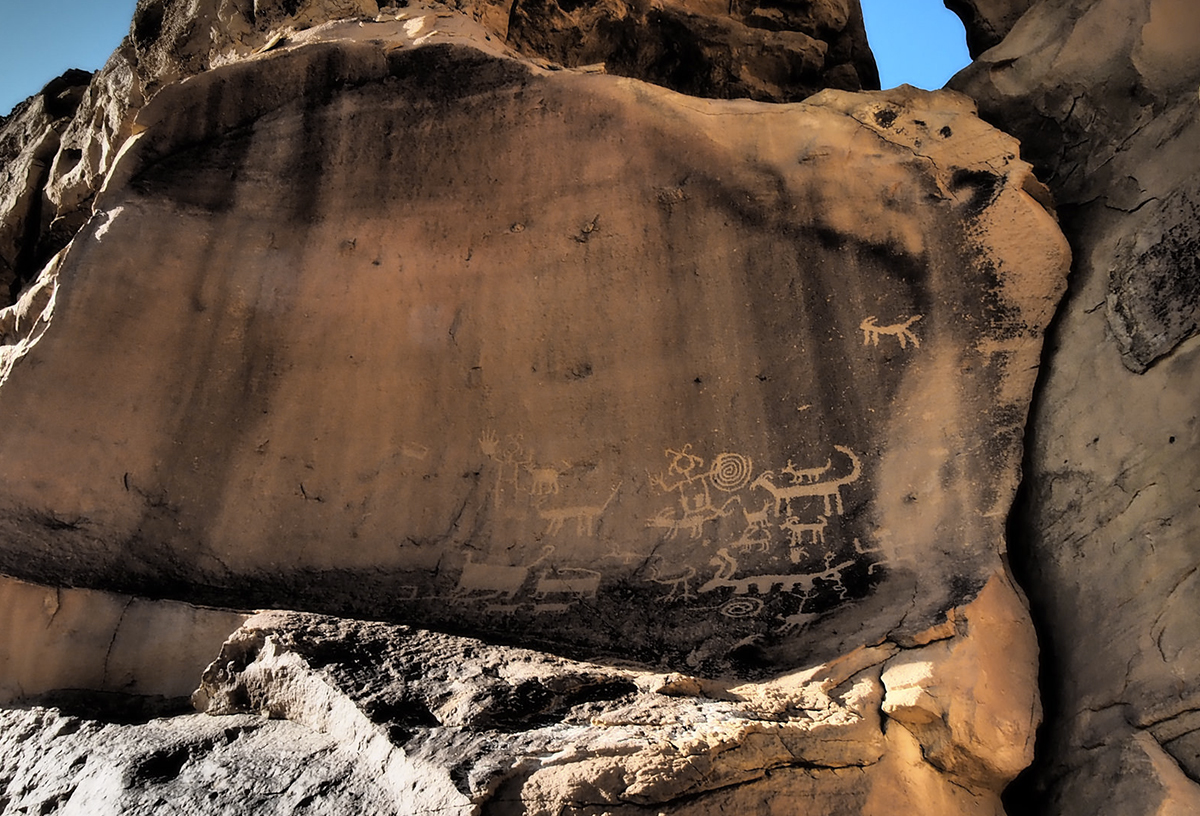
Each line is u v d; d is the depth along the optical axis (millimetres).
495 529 3146
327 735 2102
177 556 2996
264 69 3227
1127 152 3164
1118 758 2256
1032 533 2818
